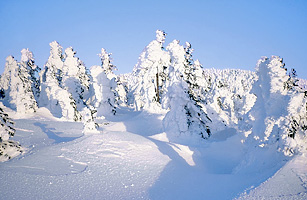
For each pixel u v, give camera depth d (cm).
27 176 1056
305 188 831
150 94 3706
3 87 4541
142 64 4253
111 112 3991
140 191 1034
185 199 988
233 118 3425
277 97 1334
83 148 1471
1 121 1359
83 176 1118
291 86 1360
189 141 2297
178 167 1376
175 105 2488
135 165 1322
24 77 4019
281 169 1005
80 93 4297
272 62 1363
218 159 1755
